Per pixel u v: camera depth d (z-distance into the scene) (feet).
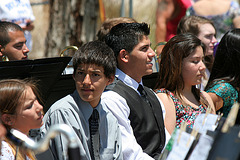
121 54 30.96
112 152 26.61
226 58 37.42
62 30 66.18
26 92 22.53
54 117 25.62
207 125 24.48
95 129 26.48
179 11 66.54
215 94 36.58
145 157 28.45
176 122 32.63
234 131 18.53
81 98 26.43
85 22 66.59
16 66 26.40
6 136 20.97
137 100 30.66
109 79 27.07
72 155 16.11
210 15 57.93
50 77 28.63
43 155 25.09
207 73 44.55
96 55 25.86
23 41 35.83
